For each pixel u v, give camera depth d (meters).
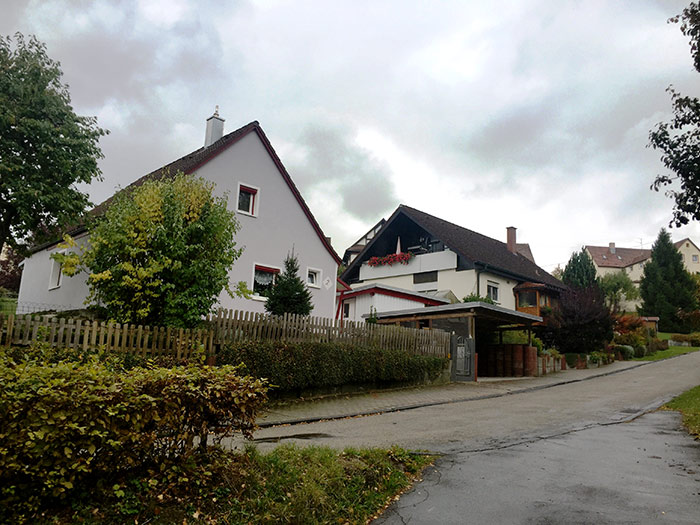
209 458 5.25
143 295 12.94
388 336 17.41
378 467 6.80
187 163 21.75
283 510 5.12
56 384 4.16
